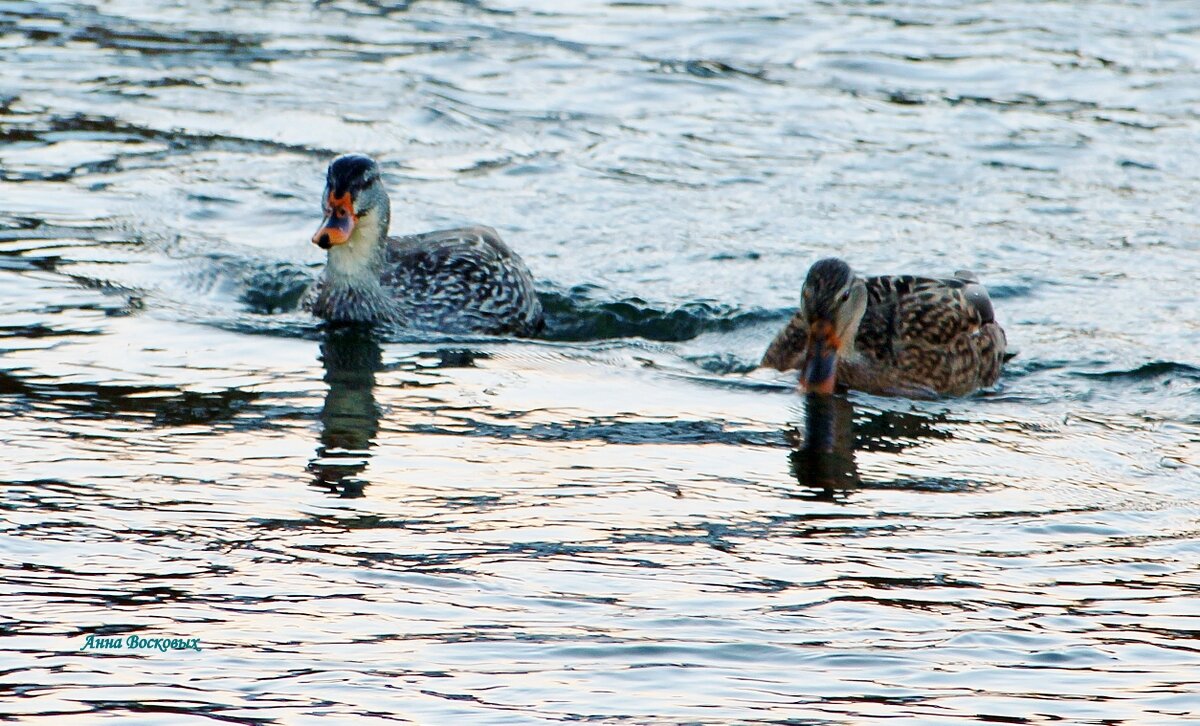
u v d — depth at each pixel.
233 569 9.45
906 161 20.88
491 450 11.97
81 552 9.59
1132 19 27.67
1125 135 21.94
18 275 15.95
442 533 10.17
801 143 21.50
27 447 11.45
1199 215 19.16
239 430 12.16
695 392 13.95
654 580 9.53
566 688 8.06
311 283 16.47
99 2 27.73
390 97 22.97
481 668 8.26
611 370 14.53
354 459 11.58
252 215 18.39
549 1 28.62
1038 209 19.30
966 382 14.48
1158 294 16.73
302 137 21.20
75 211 18.05
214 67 24.14
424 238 16.98
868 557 10.04
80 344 14.15
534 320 16.20
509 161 20.53
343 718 7.68
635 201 19.23
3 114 21.41
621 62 24.95
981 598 9.40
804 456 12.23
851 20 27.53
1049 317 16.14
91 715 7.62
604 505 10.83
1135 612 9.25
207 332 14.93
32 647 8.30
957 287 15.36
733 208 19.11
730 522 10.62
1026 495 11.40
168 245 17.25
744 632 8.80
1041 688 8.22
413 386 13.69
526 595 9.23
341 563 9.60
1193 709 8.01
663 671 8.29
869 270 17.20
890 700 8.04
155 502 10.49
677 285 16.86
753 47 25.91
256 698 7.85
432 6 28.11
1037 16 27.83
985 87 24.00
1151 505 11.20
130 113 21.80
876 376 14.39
